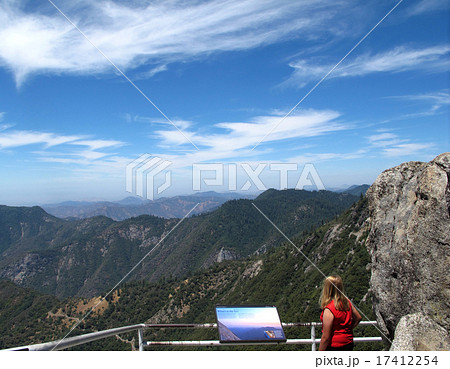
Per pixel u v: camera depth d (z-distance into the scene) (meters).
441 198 5.57
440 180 5.67
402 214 6.48
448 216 5.45
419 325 5.51
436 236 5.59
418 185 6.19
